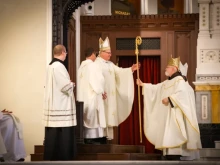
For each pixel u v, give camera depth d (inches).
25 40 423.2
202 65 584.1
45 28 422.3
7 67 423.2
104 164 329.4
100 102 394.9
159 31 603.2
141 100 597.3
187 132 404.5
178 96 405.7
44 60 421.1
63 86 353.4
